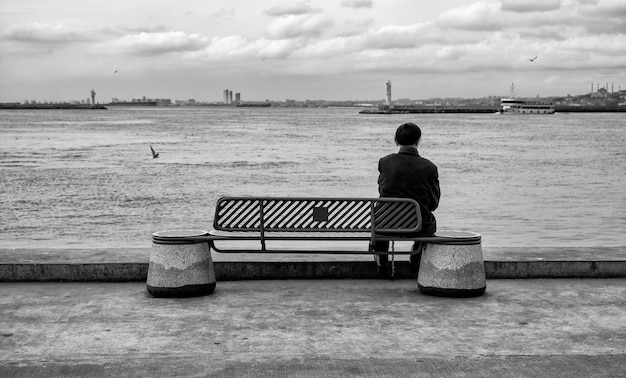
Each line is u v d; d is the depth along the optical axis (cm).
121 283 817
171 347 593
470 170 4675
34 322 663
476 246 758
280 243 1445
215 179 3953
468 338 619
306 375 531
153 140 8481
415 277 841
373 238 757
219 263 831
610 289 789
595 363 557
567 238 2053
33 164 4812
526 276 838
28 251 895
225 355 574
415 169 766
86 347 593
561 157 5969
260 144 7844
